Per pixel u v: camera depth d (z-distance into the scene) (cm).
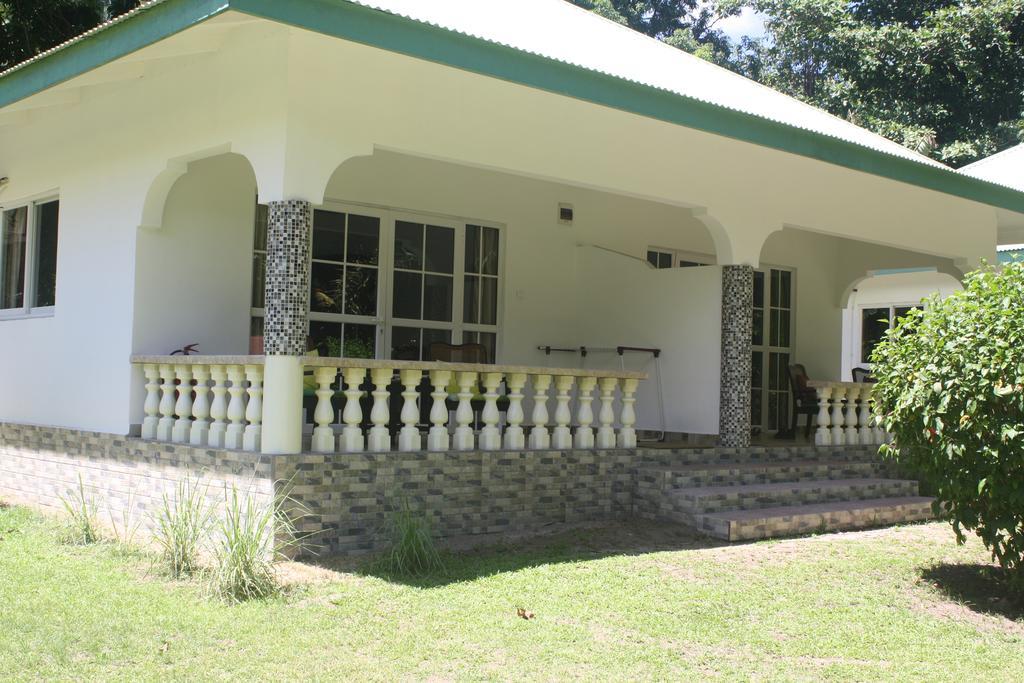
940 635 586
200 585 618
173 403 818
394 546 692
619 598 621
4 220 1109
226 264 905
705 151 979
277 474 682
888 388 725
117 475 848
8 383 1056
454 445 807
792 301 1486
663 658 518
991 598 674
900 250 1468
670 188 945
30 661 479
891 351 725
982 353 647
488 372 824
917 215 1227
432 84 774
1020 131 3014
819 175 1098
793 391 1350
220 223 902
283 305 698
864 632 582
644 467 920
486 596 615
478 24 747
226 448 744
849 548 801
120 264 866
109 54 702
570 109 866
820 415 1116
